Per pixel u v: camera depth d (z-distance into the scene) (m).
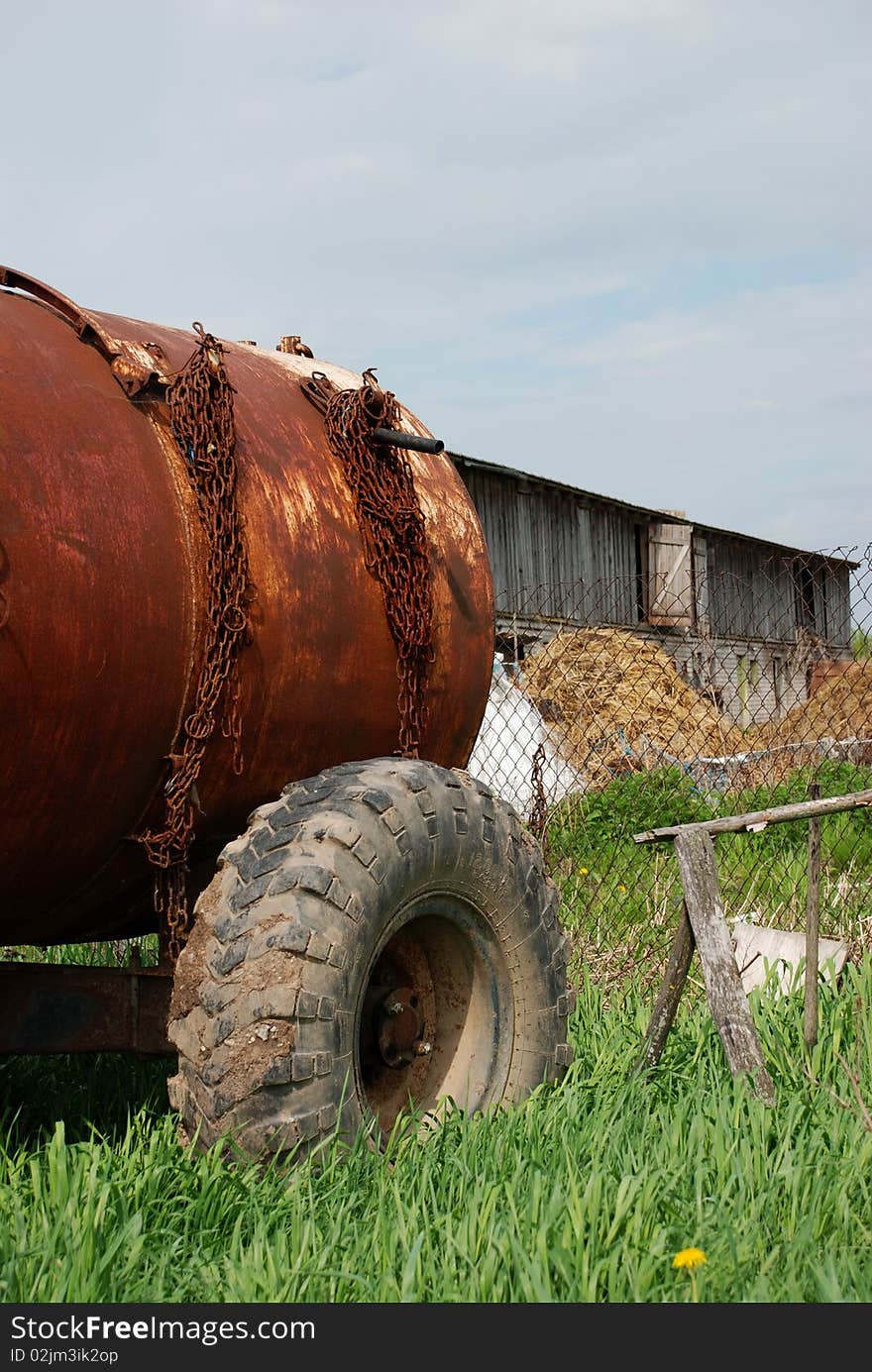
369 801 3.51
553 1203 2.96
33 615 3.17
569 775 10.35
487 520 19.59
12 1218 2.89
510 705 10.50
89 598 3.28
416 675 4.28
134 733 3.47
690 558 24.67
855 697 11.91
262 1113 3.17
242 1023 3.19
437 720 4.54
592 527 22.80
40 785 3.31
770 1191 3.12
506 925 3.96
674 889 6.93
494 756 10.30
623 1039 4.60
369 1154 3.32
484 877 3.87
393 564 4.22
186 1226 2.94
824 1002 4.79
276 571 3.83
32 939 3.97
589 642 13.48
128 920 4.18
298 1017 3.20
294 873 3.32
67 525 3.27
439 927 3.89
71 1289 2.60
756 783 9.94
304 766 4.05
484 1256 2.75
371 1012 3.73
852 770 8.94
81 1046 3.66
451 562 4.63
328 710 4.03
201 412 3.68
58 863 3.53
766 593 28.55
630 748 11.88
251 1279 2.66
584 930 6.45
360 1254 2.82
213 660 3.58
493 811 3.95
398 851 3.51
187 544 3.59
